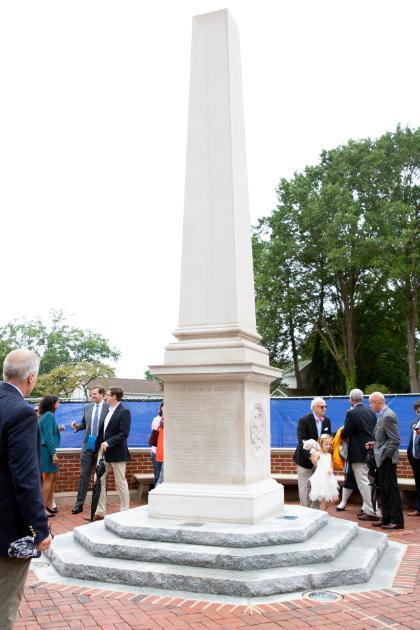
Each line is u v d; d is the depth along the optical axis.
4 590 3.23
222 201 7.40
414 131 38.31
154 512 6.66
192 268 7.38
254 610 4.68
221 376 6.68
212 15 7.92
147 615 4.58
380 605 4.81
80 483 10.54
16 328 69.81
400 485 11.01
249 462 6.68
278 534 5.86
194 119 7.73
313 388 45.81
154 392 71.25
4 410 3.29
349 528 6.82
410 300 38.66
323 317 41.72
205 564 5.46
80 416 13.21
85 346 72.50
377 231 37.19
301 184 40.75
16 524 3.22
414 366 38.44
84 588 5.30
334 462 8.74
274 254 40.19
